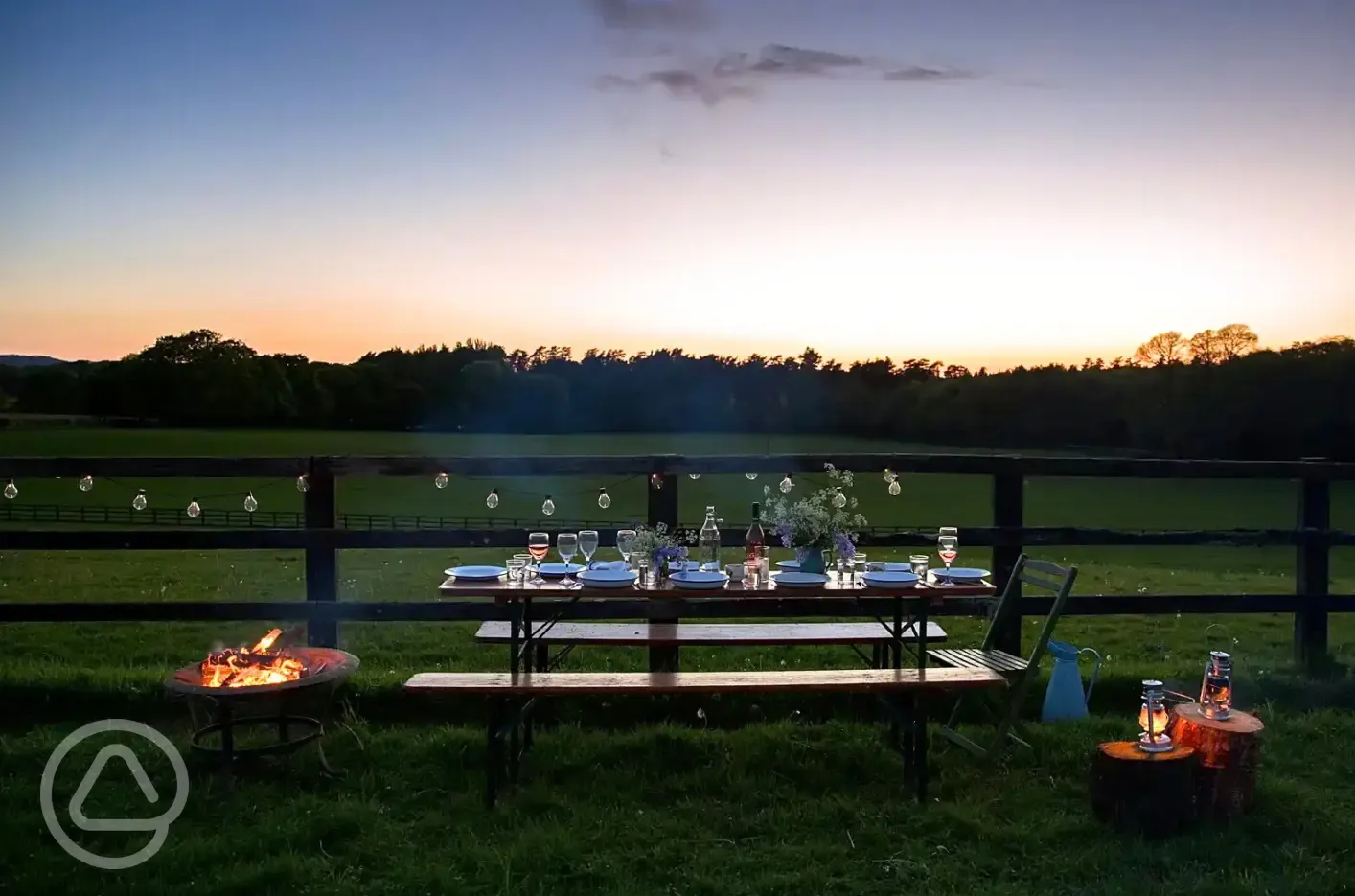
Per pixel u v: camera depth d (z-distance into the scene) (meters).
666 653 6.33
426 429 68.88
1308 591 6.89
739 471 6.33
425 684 4.60
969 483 42.19
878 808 4.48
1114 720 5.57
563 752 5.05
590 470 6.28
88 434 65.81
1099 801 4.33
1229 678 4.66
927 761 4.91
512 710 5.10
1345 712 6.00
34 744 5.14
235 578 14.96
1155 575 15.98
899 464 6.40
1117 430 42.31
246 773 4.79
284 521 33.62
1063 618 11.71
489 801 4.45
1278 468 6.81
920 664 5.02
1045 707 5.89
